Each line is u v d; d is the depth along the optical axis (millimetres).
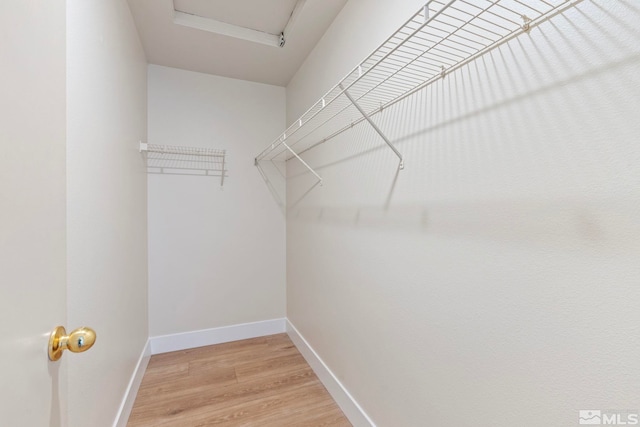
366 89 1389
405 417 1144
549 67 657
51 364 575
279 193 2693
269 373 1969
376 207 1318
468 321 871
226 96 2494
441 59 983
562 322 643
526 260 710
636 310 532
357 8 1479
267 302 2643
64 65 650
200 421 1513
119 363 1400
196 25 1836
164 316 2289
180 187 2340
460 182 889
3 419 406
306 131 2025
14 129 448
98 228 1130
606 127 564
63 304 635
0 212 409
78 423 927
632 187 532
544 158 667
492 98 787
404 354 1147
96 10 1134
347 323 1581
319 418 1547
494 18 812
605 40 565
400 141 1157
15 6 452
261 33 1995
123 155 1503
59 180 619
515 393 744
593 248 587
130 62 1668
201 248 2410
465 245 875
